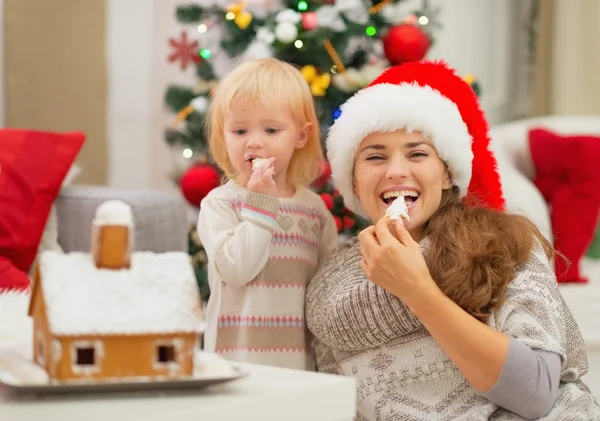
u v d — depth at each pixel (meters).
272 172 1.45
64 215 2.19
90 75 3.51
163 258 0.95
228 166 1.67
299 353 1.53
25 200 2.09
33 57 3.38
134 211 2.12
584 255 2.73
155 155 3.75
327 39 2.65
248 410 0.90
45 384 0.86
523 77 3.91
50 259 0.91
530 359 1.17
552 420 1.19
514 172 2.62
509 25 3.93
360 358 1.36
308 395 0.96
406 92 1.41
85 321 0.87
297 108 1.60
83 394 0.90
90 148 3.54
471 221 1.33
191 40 3.67
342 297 1.36
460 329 1.17
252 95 1.57
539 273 1.29
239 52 2.83
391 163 1.39
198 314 0.92
